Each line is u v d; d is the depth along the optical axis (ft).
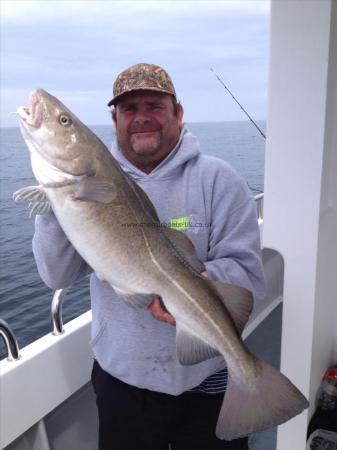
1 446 5.08
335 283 7.06
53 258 4.54
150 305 4.32
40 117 3.98
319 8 4.81
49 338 5.90
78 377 6.15
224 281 4.63
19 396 5.29
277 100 5.34
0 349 16.58
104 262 4.10
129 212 4.17
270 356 8.00
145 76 4.83
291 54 5.11
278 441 6.45
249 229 4.99
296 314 5.83
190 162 5.21
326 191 5.81
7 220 53.67
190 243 4.50
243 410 4.06
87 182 4.00
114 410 5.37
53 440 6.09
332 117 5.52
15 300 27.71
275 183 5.59
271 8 5.10
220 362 5.21
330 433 6.39
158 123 4.98
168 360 4.96
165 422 5.21
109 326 5.20
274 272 8.16
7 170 95.66
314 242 5.49
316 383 6.63
